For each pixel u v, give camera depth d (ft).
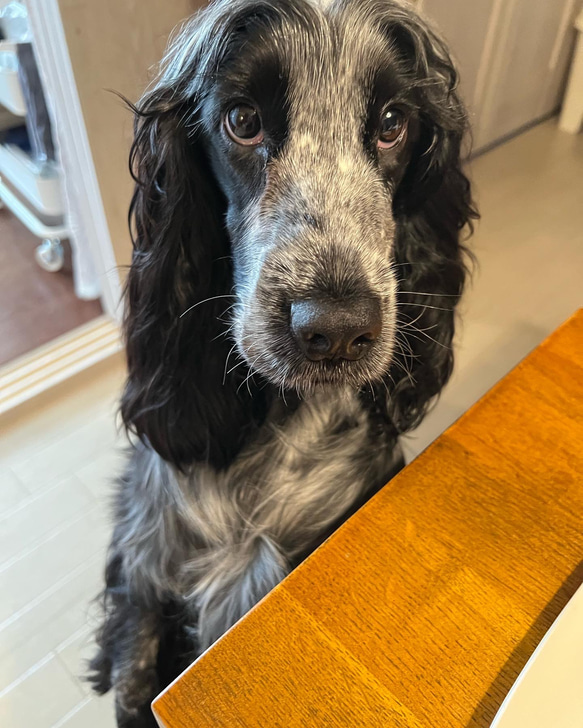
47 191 6.33
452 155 3.16
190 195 2.94
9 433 5.73
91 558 4.97
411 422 3.53
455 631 1.98
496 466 2.44
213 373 3.15
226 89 2.55
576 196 8.63
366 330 2.29
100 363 6.19
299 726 1.77
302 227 2.47
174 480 3.38
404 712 1.80
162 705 1.80
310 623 1.98
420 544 2.19
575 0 9.06
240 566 3.22
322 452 3.27
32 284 6.99
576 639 1.80
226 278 3.16
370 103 2.61
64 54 4.50
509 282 7.20
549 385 2.76
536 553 2.18
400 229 3.23
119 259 5.73
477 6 7.26
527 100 9.64
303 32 2.47
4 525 5.13
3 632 4.58
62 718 4.22
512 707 1.68
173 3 4.67
